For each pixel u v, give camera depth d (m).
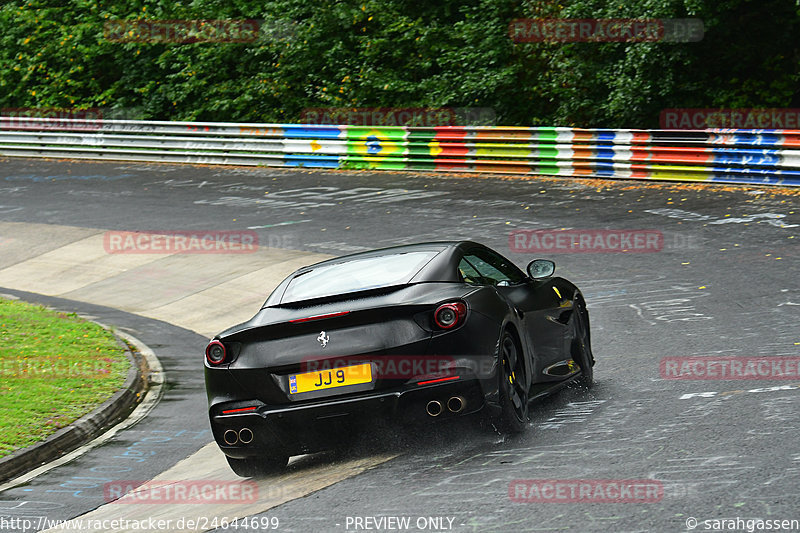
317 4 80.06
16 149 76.00
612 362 20.66
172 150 68.44
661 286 28.88
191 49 84.06
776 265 29.88
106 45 85.88
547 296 17.36
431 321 13.57
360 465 14.13
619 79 60.41
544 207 44.12
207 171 63.56
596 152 50.91
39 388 24.19
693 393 16.47
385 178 56.12
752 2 61.16
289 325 13.82
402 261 15.41
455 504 11.38
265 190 55.00
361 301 14.12
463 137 56.00
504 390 13.88
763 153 44.78
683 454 12.61
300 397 13.81
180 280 38.59
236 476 15.85
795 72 62.34
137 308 35.84
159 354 29.23
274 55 81.12
